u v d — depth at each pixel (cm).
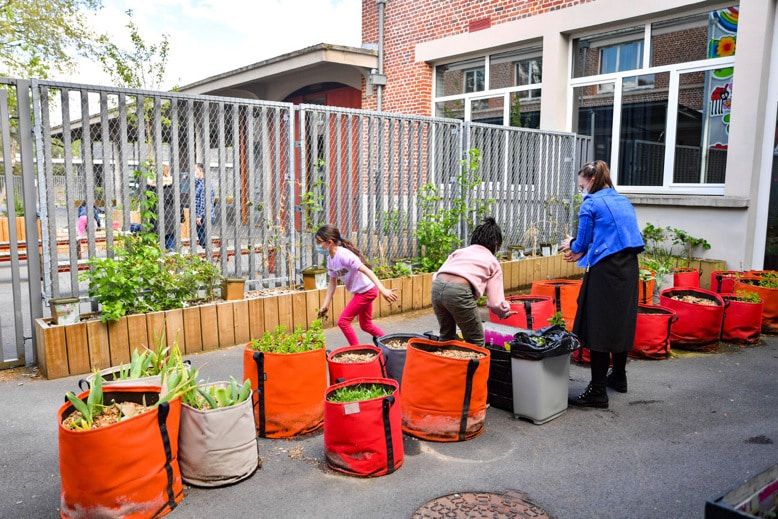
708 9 937
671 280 889
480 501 336
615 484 357
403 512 325
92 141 770
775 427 444
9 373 546
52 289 563
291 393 412
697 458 392
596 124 1110
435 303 473
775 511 232
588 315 476
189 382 355
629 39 1049
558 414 462
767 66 874
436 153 885
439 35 1296
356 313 550
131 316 565
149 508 312
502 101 1239
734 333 663
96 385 324
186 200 765
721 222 916
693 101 972
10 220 546
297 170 772
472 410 414
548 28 1110
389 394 375
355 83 1466
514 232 998
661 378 552
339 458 366
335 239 536
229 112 748
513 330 500
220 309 623
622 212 474
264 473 369
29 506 332
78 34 1831
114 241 681
